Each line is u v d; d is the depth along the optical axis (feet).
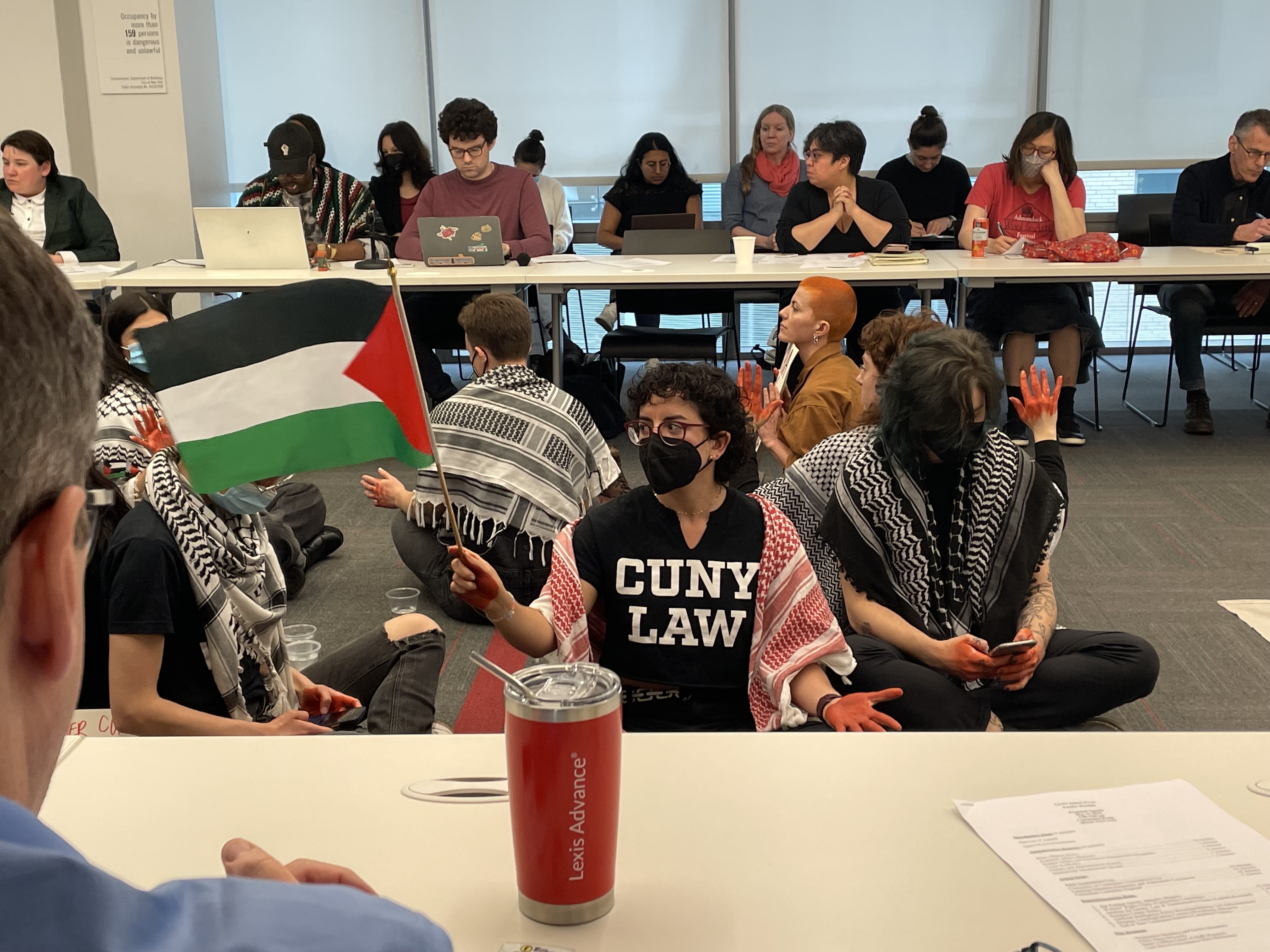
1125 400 17.74
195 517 5.42
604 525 5.50
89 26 19.60
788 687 5.28
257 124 21.40
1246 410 17.04
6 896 0.89
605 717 2.56
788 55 20.61
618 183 19.66
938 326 7.19
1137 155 20.39
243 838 3.01
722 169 21.15
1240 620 9.73
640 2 20.52
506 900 2.77
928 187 18.95
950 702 6.40
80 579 1.25
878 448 6.68
